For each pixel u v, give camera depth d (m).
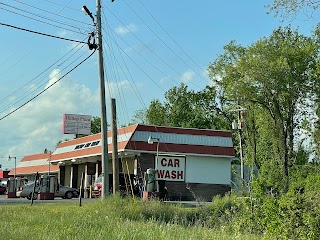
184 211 22.78
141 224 14.52
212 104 79.75
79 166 62.09
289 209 14.34
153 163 45.47
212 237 12.59
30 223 15.41
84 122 80.62
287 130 43.72
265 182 16.94
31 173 78.75
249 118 50.00
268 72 42.16
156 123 84.81
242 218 16.20
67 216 17.55
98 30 28.27
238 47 53.94
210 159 47.22
